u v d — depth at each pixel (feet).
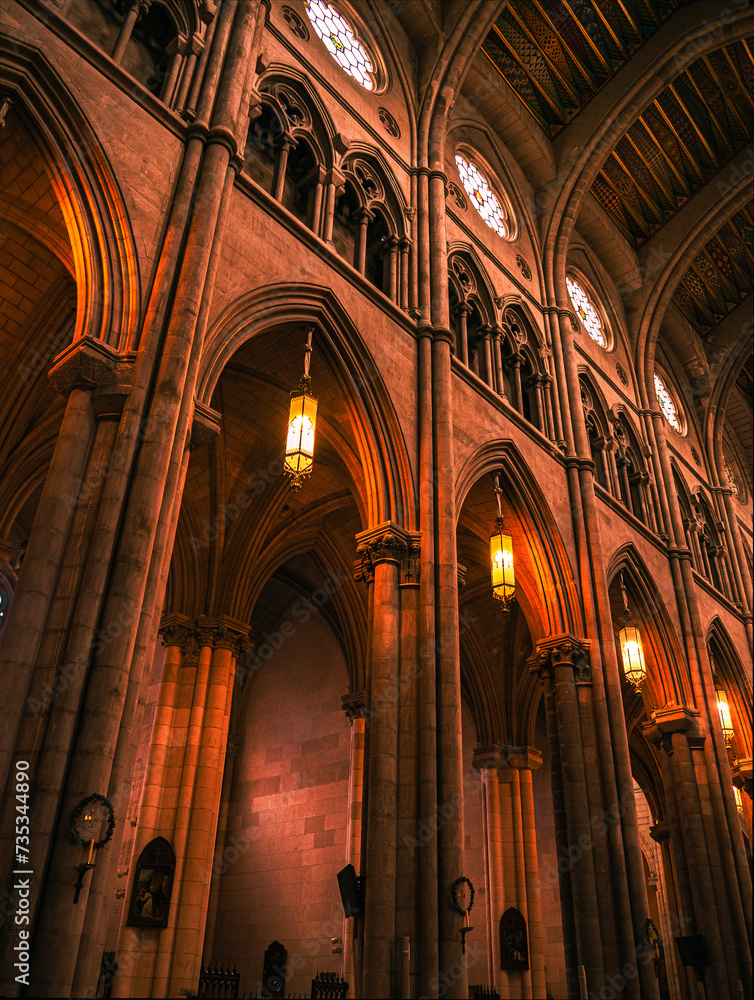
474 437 51.55
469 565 75.05
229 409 54.60
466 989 33.86
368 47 60.49
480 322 59.77
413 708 38.68
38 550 27.43
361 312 45.98
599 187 84.48
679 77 76.64
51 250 39.42
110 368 30.83
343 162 50.52
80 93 34.19
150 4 40.47
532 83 74.28
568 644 53.47
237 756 81.56
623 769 51.16
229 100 40.11
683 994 92.63
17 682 25.32
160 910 50.52
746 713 81.35
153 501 29.12
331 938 64.08
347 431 49.26
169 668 58.03
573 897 46.75
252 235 40.42
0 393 50.44
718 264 96.43
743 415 112.27
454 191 63.41
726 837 64.23
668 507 77.56
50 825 23.72
